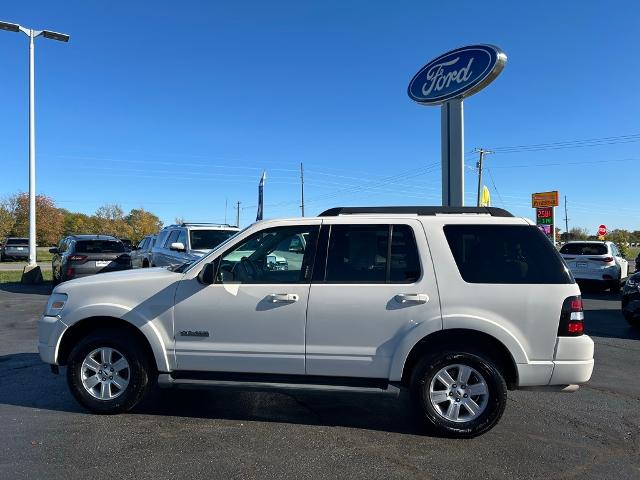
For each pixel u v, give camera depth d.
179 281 4.83
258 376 4.70
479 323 4.35
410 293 4.46
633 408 5.35
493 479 3.73
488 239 4.58
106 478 3.69
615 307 13.37
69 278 15.00
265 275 4.87
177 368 4.79
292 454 4.12
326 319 4.55
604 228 36.12
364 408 5.26
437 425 4.43
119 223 78.56
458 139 11.98
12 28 20.50
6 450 4.14
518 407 5.36
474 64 11.27
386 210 4.89
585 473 3.84
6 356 7.39
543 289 4.39
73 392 4.97
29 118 20.95
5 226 50.41
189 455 4.08
